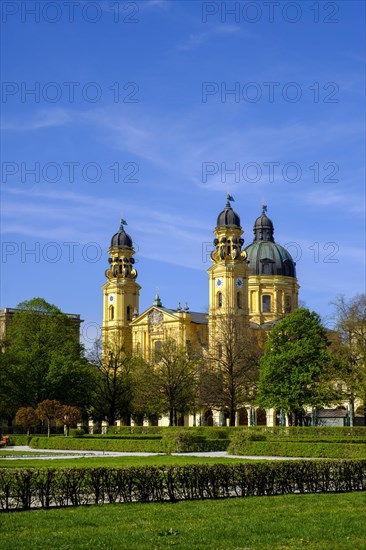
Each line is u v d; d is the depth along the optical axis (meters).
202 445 79.19
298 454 66.25
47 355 118.75
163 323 184.38
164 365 129.50
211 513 28.66
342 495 34.16
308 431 86.81
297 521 26.78
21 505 30.38
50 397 116.06
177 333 179.25
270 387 104.62
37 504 30.66
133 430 114.19
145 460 56.75
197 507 30.17
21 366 115.81
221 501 32.09
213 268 176.62
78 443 85.81
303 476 35.59
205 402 121.62
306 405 106.50
